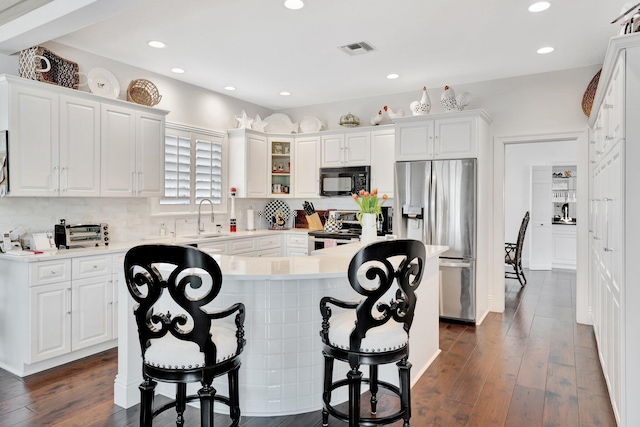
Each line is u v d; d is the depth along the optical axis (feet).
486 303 16.05
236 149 18.20
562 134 14.69
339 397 8.80
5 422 7.91
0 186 10.42
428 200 15.20
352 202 19.16
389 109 17.31
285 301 8.23
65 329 10.73
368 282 9.01
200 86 16.90
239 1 9.75
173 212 15.93
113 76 13.19
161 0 9.72
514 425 7.89
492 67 14.46
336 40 12.07
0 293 10.62
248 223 19.03
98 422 7.93
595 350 11.83
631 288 7.11
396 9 10.14
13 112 10.31
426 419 8.11
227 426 7.82
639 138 7.03
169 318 6.13
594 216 12.55
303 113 20.29
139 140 13.48
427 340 10.74
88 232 12.31
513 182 27.73
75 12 8.70
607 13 10.33
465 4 9.89
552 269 26.81
